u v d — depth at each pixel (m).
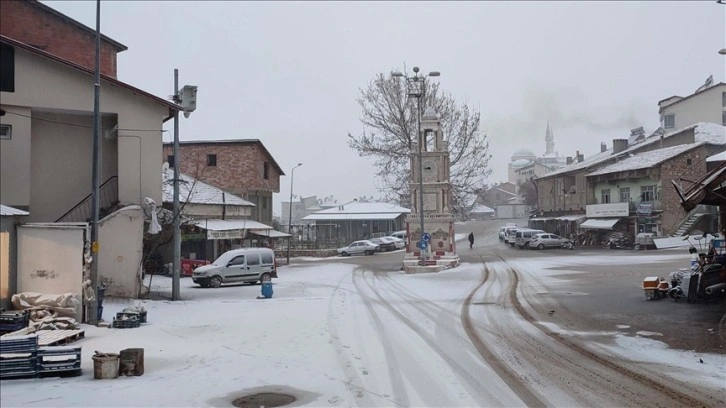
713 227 39.56
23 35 27.30
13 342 10.55
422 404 8.69
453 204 54.66
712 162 23.59
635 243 45.09
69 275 16.67
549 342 13.37
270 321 17.19
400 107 53.25
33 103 17.17
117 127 23.45
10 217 16.48
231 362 11.66
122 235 23.17
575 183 60.25
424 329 15.44
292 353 12.48
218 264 30.97
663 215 41.12
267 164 57.03
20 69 16.98
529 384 9.71
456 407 8.52
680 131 31.41
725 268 18.97
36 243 16.77
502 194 147.00
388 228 83.06
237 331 15.45
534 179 77.31
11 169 16.22
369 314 18.52
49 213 18.09
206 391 9.53
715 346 12.42
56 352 10.61
